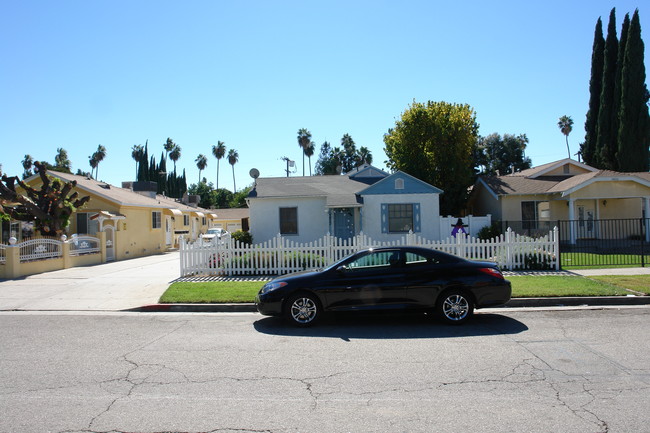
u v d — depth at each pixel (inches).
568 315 353.1
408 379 211.3
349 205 776.3
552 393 190.7
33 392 198.7
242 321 351.6
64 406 182.5
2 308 409.1
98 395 194.5
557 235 570.3
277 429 160.1
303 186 877.2
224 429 160.6
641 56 1273.4
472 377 212.7
